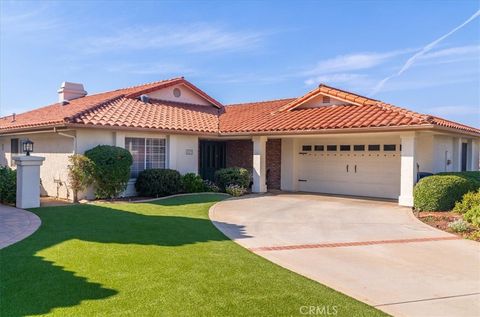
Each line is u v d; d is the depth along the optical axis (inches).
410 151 592.1
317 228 442.6
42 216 470.9
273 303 221.9
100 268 273.6
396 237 400.2
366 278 271.7
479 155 957.8
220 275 266.1
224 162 924.6
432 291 249.8
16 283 242.2
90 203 592.1
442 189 538.6
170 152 749.3
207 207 574.6
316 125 666.8
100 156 616.7
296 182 836.6
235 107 1030.4
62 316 198.4
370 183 731.4
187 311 207.8
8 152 876.6
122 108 747.4
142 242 351.9
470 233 410.9
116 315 200.7
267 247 352.5
